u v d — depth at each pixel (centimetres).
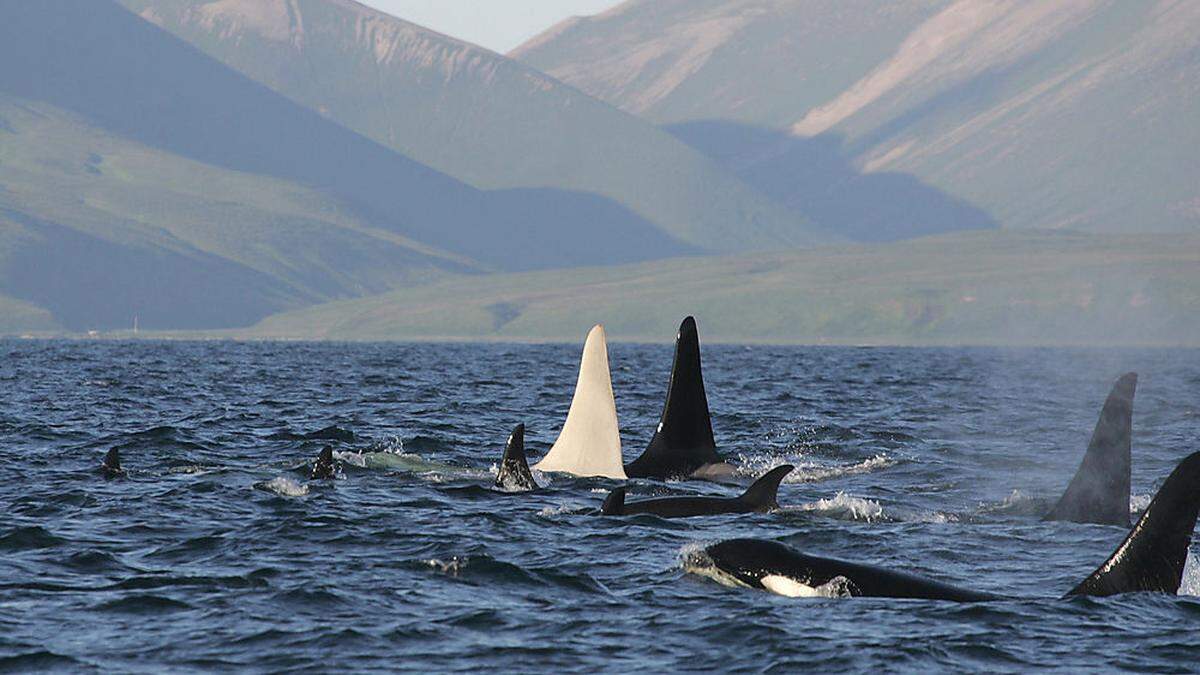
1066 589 6019
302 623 5281
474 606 5566
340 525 7188
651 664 4841
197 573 6116
